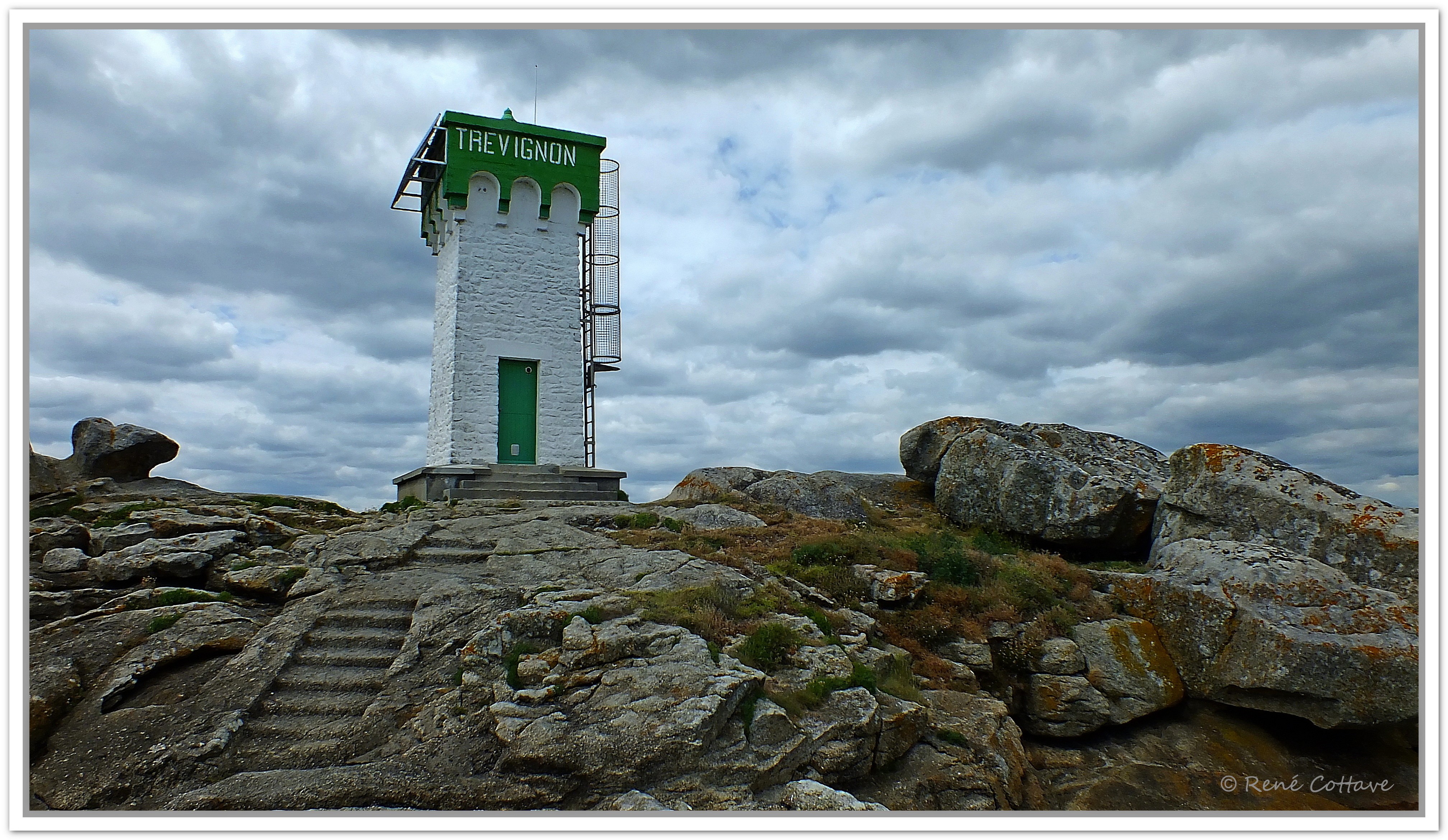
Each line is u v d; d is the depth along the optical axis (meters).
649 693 8.57
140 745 8.23
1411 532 13.50
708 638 10.00
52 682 9.03
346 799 7.25
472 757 7.98
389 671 9.63
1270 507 14.93
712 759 8.01
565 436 22.39
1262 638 11.95
